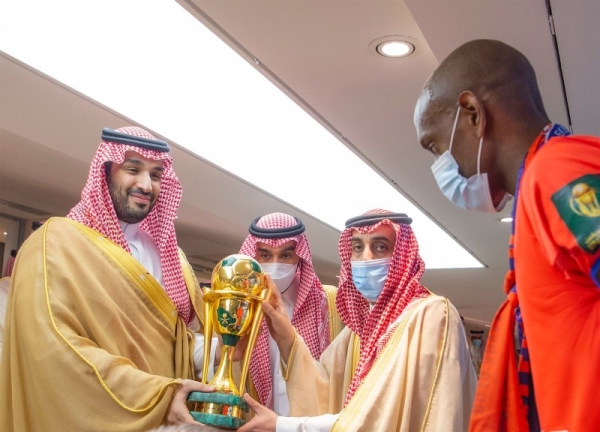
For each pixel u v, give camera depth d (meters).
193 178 5.66
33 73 3.77
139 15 3.55
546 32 3.33
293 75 3.96
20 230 6.19
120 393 2.06
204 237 7.79
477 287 11.92
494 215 7.10
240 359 2.44
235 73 4.14
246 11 3.26
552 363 1.37
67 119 4.29
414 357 2.27
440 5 3.10
